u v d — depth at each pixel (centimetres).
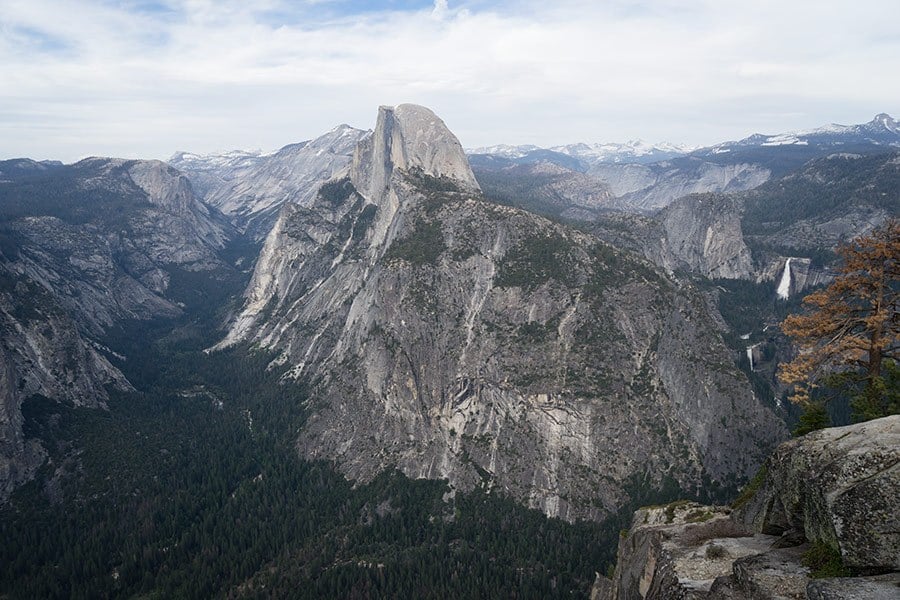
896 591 1939
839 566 2238
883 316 3509
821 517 2383
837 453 2523
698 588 2700
